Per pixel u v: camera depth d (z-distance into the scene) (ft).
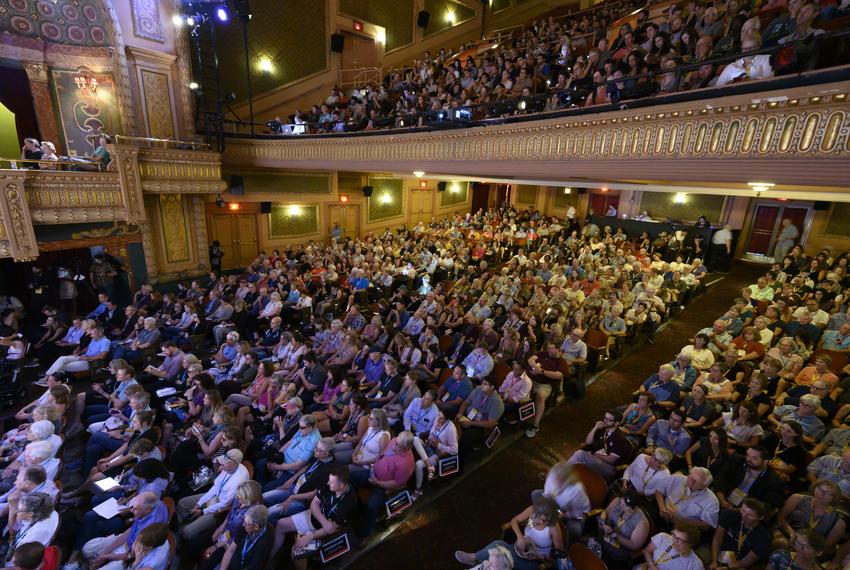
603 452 14.99
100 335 24.11
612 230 51.83
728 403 16.96
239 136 41.06
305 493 13.41
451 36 65.31
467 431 17.33
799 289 28.63
